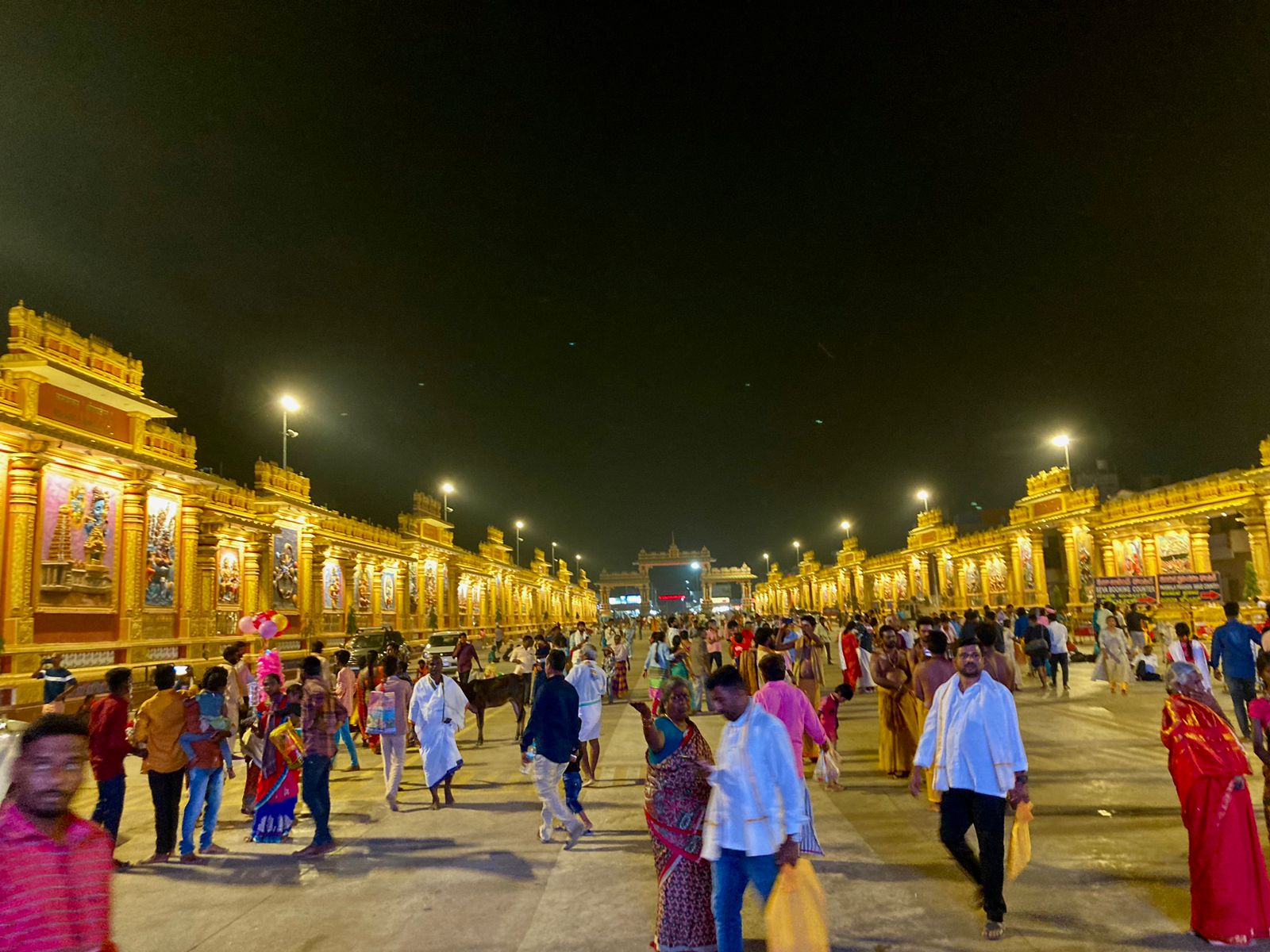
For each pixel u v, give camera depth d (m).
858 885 6.26
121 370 21.89
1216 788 5.06
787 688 7.20
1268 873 5.96
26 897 2.79
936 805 8.56
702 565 146.25
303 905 6.40
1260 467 28.22
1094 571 38.19
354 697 15.19
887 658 10.52
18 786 2.94
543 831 8.02
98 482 21.11
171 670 8.05
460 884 6.77
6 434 18.03
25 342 18.78
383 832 8.66
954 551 53.62
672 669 15.51
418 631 49.41
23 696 17.47
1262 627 15.76
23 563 18.28
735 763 4.65
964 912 5.62
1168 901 5.71
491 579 68.56
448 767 9.77
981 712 5.47
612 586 148.38
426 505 54.62
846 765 11.22
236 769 13.34
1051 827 7.62
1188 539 32.66
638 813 9.10
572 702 8.02
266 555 31.77
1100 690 19.00
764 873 4.55
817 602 89.88
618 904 6.11
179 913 6.30
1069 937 5.15
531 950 5.30
